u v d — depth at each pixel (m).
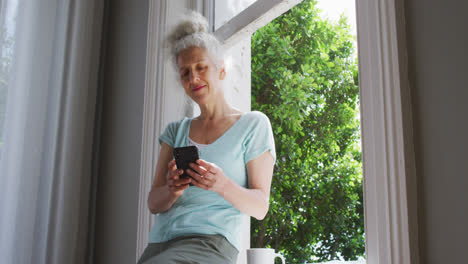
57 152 2.10
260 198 1.12
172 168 1.14
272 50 3.58
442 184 0.78
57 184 2.07
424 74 0.84
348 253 3.60
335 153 3.79
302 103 3.55
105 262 2.05
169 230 1.16
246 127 1.23
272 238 3.58
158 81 1.85
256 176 1.19
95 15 2.35
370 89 0.95
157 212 1.28
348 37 3.91
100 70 2.37
